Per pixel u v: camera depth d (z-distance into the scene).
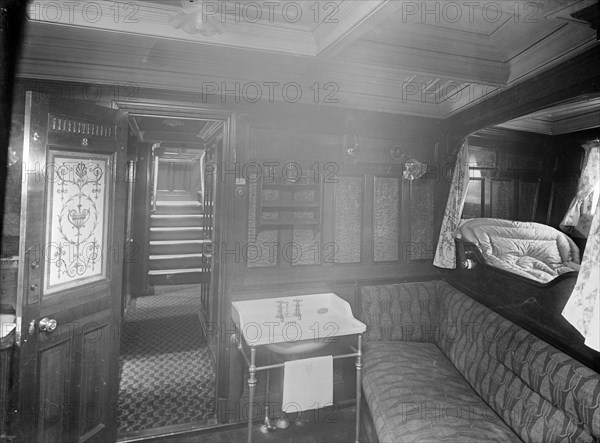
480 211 3.27
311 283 3.11
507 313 2.57
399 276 3.40
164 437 2.62
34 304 1.98
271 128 2.96
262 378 2.89
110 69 2.52
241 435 2.73
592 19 1.73
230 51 2.52
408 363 2.79
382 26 2.29
